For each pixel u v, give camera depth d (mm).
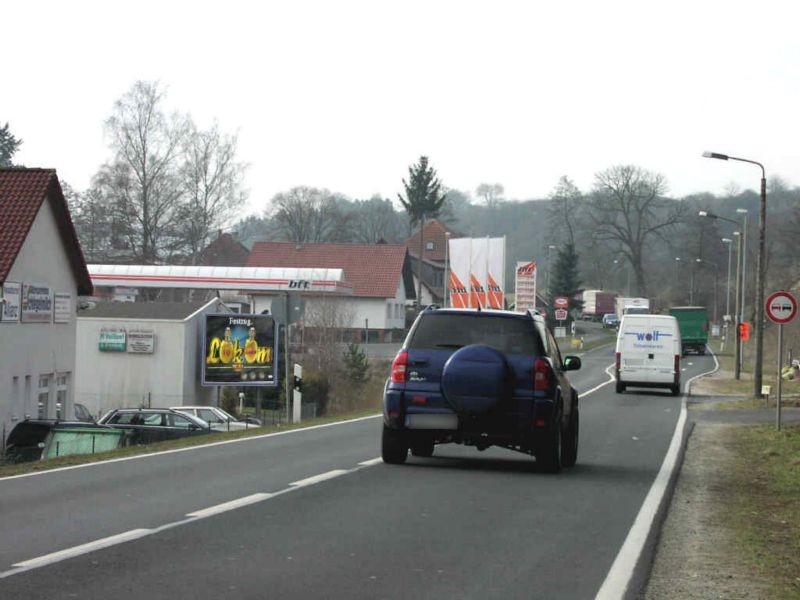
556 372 14609
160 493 12008
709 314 123688
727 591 8016
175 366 51688
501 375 13922
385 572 7973
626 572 8305
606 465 16781
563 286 105812
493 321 14344
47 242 39031
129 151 69562
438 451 17984
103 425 30484
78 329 52125
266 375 51188
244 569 7914
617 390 43125
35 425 30422
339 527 9891
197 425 34281
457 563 8422
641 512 11523
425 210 117000
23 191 37625
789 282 86438
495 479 14000
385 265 95250
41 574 7602
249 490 12328
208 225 71125
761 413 31969
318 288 61031
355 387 50188
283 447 18141
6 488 12391
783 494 14133
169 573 7707
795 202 93938
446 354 14242
